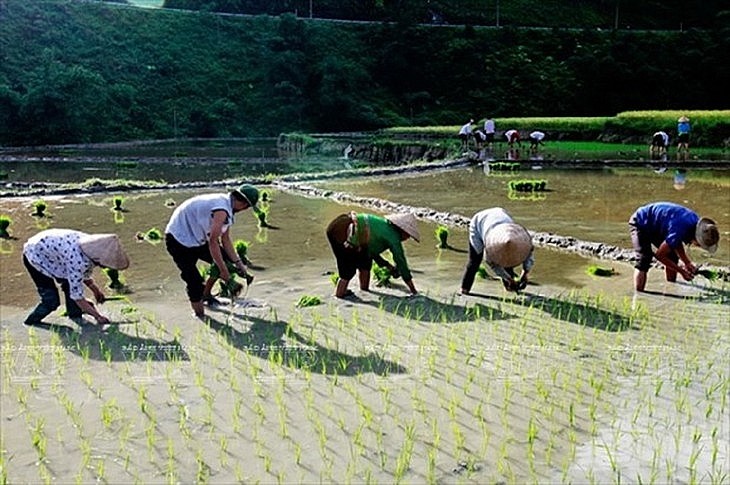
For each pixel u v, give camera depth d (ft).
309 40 206.18
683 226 31.22
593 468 16.92
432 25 223.71
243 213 55.16
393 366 22.97
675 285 32.78
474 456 17.38
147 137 167.32
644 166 85.30
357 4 239.50
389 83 203.72
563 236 44.42
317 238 45.55
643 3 269.03
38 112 152.35
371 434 18.49
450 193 66.74
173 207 59.26
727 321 27.48
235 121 178.91
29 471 16.92
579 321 27.50
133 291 32.91
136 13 203.10
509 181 74.84
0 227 47.37
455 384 21.54
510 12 253.85
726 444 18.04
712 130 106.93
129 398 20.79
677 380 21.81
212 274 30.04
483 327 26.84
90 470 16.94
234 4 226.17
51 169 100.07
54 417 19.62
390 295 31.58
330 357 23.81
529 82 195.00
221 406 20.17
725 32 196.34
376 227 30.53
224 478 16.55
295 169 99.14
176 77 186.70
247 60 198.90
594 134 123.54
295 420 19.30
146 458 17.44
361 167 101.24
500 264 29.73
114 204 58.90
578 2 270.67
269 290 32.91
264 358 23.80
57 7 192.85
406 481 16.33
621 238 44.29
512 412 19.71
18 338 26.00
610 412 19.75
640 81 186.50
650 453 17.63
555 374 22.02
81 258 27.17
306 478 16.49
